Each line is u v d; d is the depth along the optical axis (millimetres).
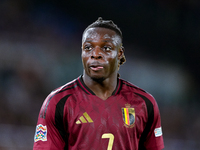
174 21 54406
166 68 55094
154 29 55125
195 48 54719
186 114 51250
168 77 54750
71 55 51562
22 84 46969
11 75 47062
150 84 54406
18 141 32812
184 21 54219
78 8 52594
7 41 48844
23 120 43656
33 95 47156
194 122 49125
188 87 54406
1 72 46750
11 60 48000
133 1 54031
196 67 54719
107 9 54062
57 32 51531
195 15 53500
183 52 55094
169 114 51094
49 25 51219
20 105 45375
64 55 51219
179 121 48938
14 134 35312
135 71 54656
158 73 54906
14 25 49750
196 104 53156
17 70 47688
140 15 54750
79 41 52438
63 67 50656
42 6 50969
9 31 49438
